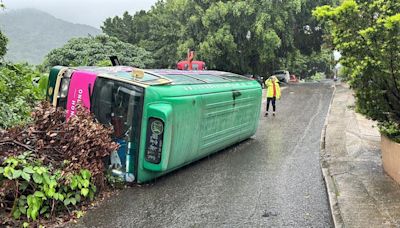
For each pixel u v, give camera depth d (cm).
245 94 1134
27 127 676
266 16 3325
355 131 1244
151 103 754
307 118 1666
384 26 634
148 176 775
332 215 596
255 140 1235
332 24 735
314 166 915
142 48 3906
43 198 588
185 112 815
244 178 830
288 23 3616
